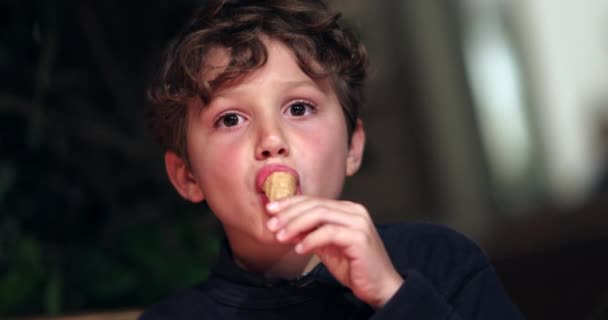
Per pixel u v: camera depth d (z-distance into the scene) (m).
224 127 0.98
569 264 2.08
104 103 2.14
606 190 4.00
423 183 4.30
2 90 2.02
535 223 2.34
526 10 4.82
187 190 1.10
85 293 1.86
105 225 2.03
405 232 1.14
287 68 0.98
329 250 0.92
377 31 4.20
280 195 0.90
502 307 1.05
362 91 1.15
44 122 2.03
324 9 1.09
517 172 4.66
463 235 1.13
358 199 4.09
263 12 1.03
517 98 4.69
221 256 1.07
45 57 1.88
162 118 1.08
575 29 4.92
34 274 1.87
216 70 0.97
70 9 2.01
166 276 1.85
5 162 2.01
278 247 1.02
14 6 1.89
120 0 2.08
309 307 1.03
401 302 0.90
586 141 4.81
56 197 2.05
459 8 4.55
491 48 4.64
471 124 4.47
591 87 4.89
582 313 1.96
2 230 1.98
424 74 4.36
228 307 1.05
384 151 4.20
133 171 2.11
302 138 0.96
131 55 2.14
